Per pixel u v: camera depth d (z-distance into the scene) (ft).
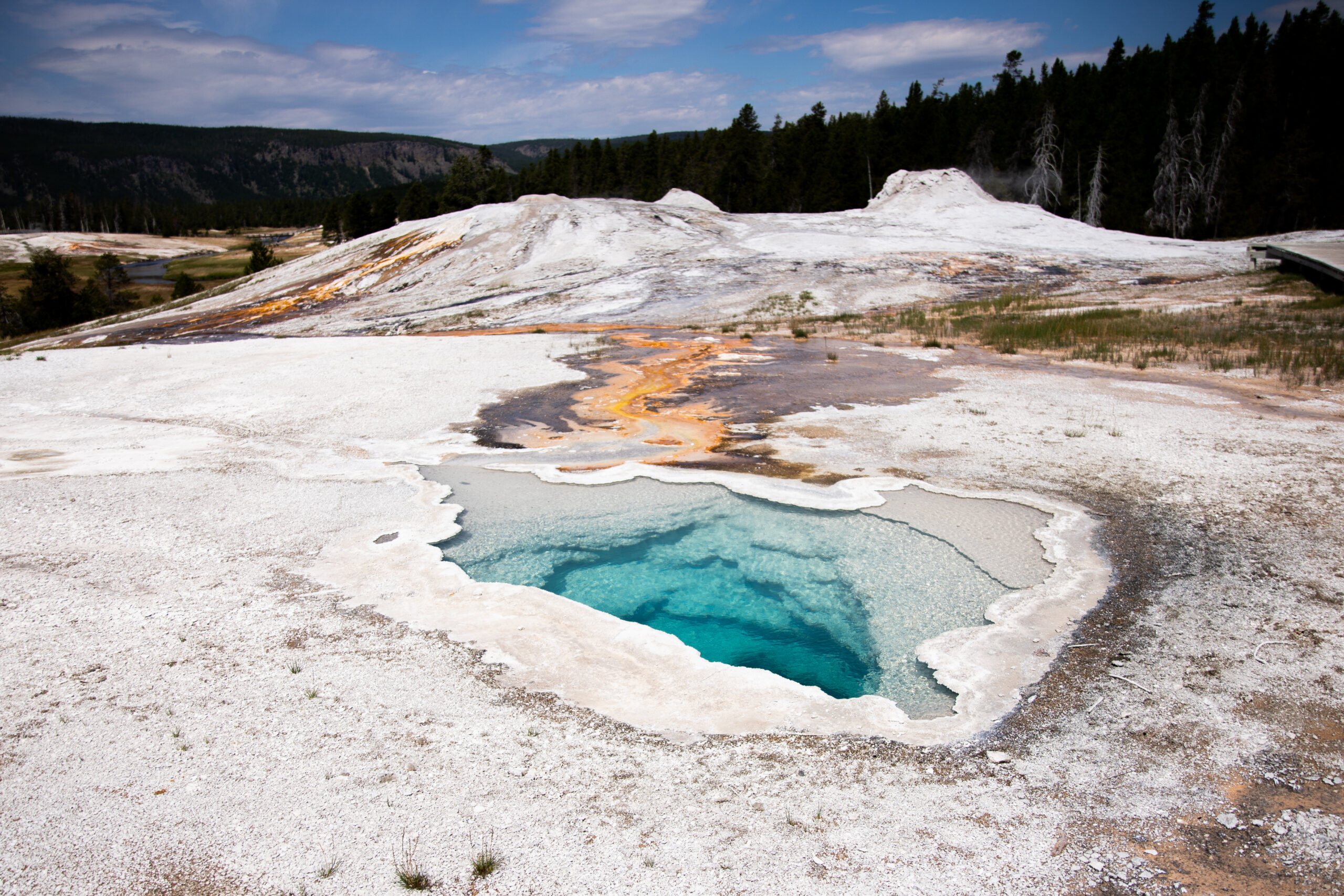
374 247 135.23
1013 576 23.31
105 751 15.34
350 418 44.29
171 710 16.70
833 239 122.21
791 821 13.35
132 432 42.11
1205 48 195.93
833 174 195.62
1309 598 20.71
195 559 24.94
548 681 17.98
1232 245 116.06
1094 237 122.83
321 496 31.24
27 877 12.28
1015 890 11.84
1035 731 15.93
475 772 14.67
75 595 22.21
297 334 85.46
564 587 24.08
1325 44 165.07
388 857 12.55
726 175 216.33
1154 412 40.11
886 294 90.48
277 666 18.49
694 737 15.87
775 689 17.67
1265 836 12.90
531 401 47.73
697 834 13.04
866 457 34.94
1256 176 156.15
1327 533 24.67
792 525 28.17
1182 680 17.47
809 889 11.82
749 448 36.94
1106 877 12.10
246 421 44.01
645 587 24.13
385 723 16.24
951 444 36.19
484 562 25.67
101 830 13.25
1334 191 150.41
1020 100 189.78
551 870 12.26
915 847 12.71
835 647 20.53
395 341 70.74
